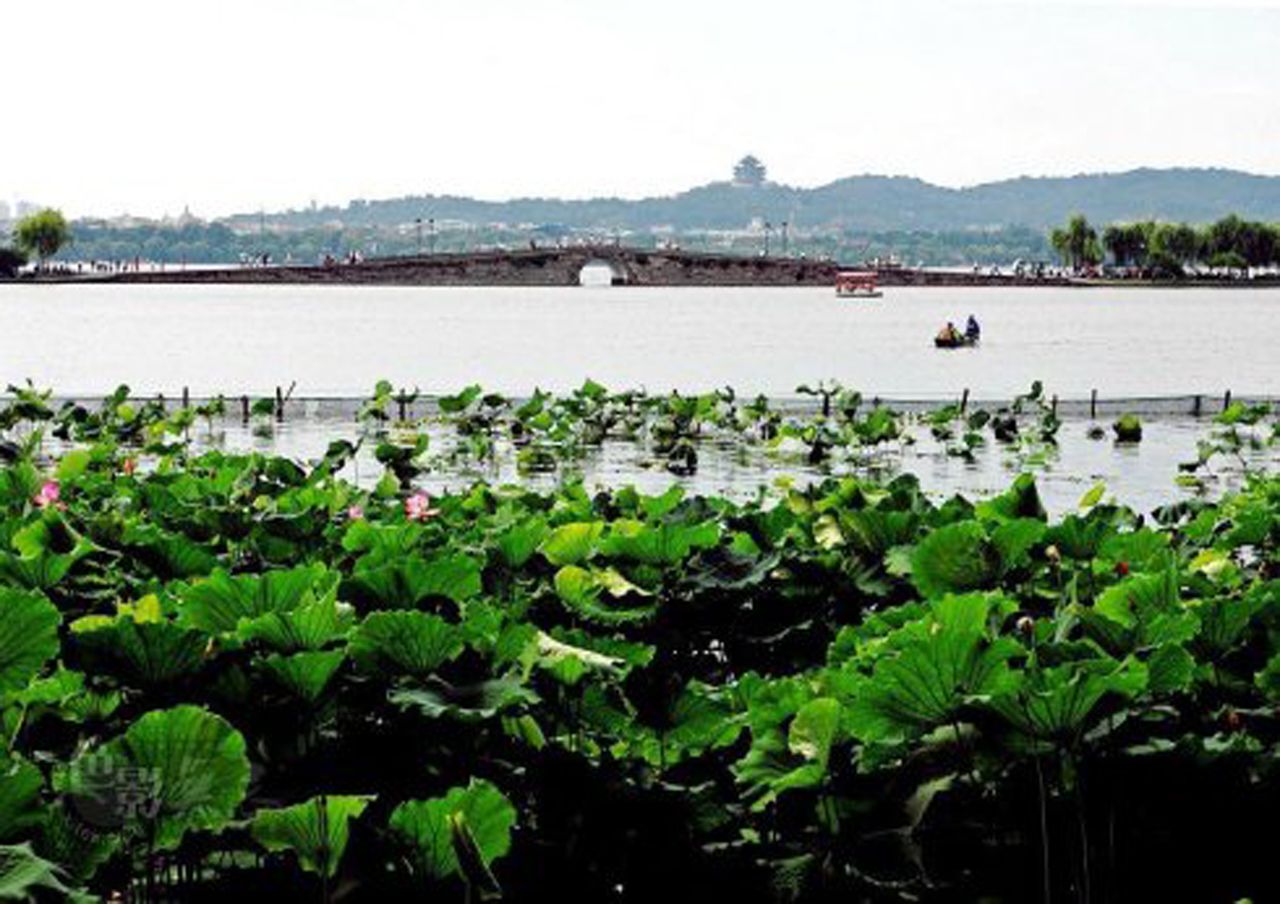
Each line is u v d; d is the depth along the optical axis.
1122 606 6.35
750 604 7.80
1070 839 5.23
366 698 5.45
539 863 5.34
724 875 5.36
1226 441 34.56
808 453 33.12
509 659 5.77
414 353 85.44
